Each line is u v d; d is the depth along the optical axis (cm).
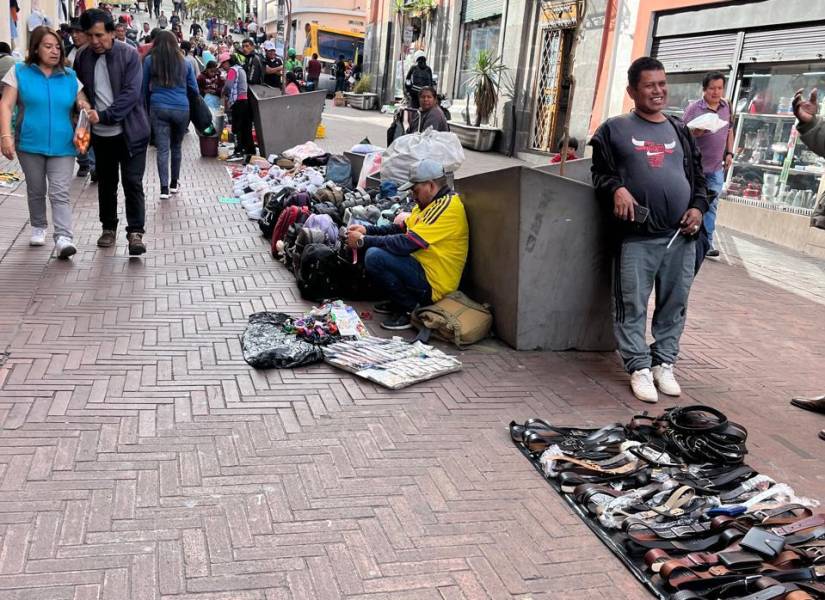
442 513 304
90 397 378
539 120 1675
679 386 472
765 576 260
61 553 259
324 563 266
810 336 596
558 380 460
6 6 1452
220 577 254
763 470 366
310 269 558
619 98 1326
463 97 2156
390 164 737
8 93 573
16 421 347
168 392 392
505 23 1791
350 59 3697
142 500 294
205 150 1268
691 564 274
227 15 5059
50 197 604
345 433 364
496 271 504
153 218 798
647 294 459
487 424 389
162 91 873
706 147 716
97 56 606
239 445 344
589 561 282
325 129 1766
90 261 613
